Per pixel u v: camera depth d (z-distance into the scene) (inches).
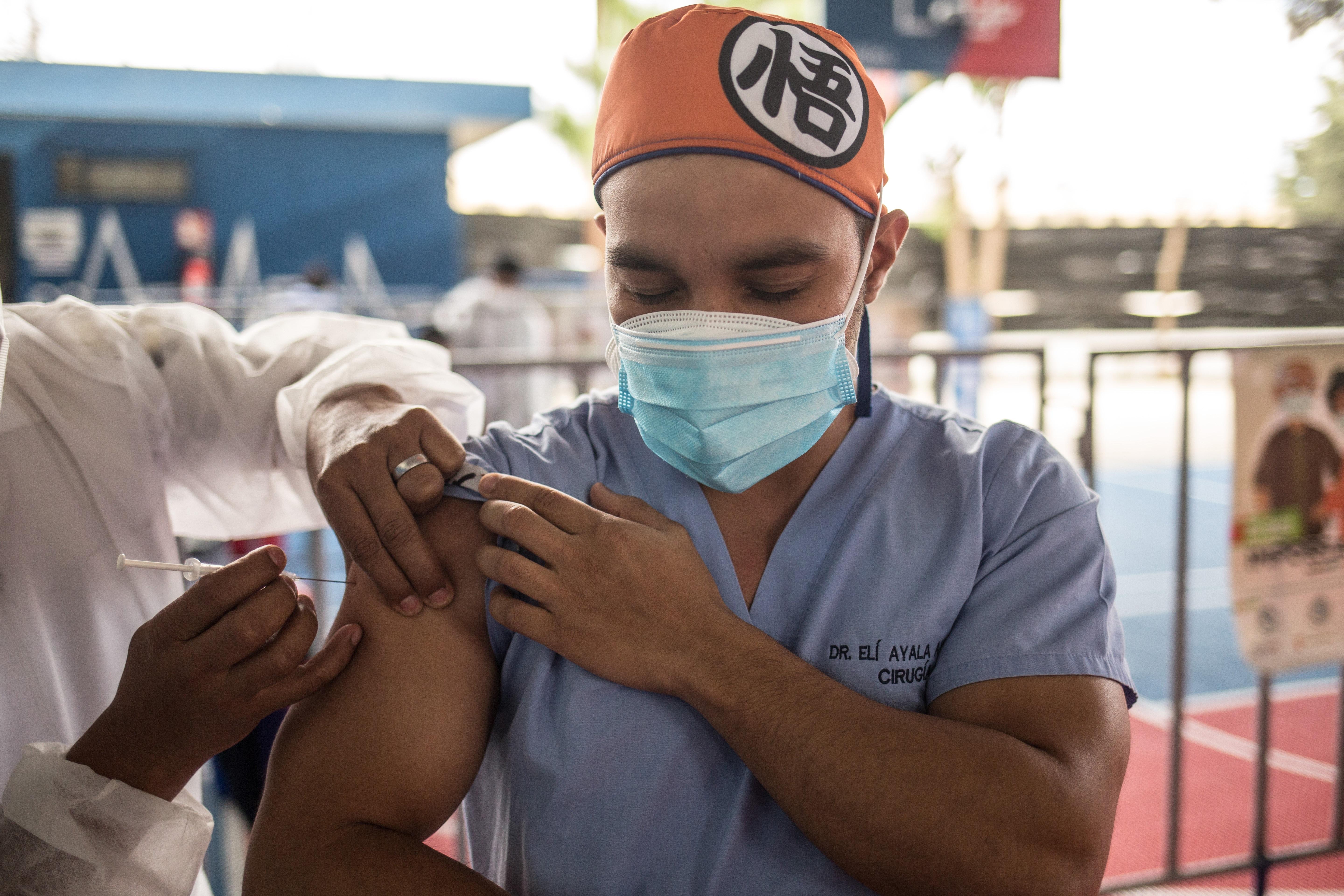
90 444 53.9
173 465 60.0
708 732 41.7
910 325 600.4
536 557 44.1
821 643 43.3
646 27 40.7
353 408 48.9
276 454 59.5
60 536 54.4
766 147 38.8
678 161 39.2
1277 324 343.3
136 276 466.9
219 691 40.8
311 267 454.3
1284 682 169.0
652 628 40.5
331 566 105.6
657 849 41.2
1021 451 46.9
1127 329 675.4
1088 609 42.9
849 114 40.9
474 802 46.6
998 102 606.5
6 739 53.9
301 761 40.8
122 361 54.7
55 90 429.1
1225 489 343.0
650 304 42.8
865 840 37.1
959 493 45.4
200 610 40.4
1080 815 38.0
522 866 42.0
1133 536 281.6
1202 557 257.9
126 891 43.1
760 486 47.0
